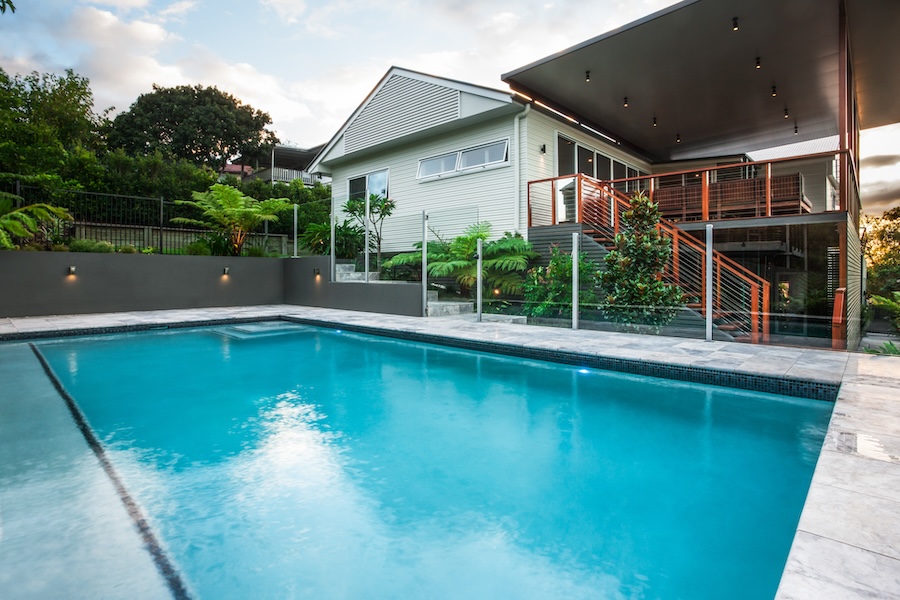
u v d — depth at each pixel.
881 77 9.73
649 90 10.30
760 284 8.30
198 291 12.55
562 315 8.70
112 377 5.80
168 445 3.58
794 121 12.05
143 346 7.86
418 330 8.14
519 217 10.51
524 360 6.61
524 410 4.48
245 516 2.52
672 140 13.55
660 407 4.50
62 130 19.48
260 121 36.34
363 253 11.89
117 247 11.71
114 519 2.47
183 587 1.92
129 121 31.22
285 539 2.30
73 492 2.79
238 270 13.24
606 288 8.13
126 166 20.75
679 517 2.53
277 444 3.61
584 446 3.56
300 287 13.49
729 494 2.78
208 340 8.45
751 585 1.94
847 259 7.39
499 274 9.89
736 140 13.48
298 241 13.89
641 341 6.93
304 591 1.90
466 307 10.51
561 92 10.37
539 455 3.40
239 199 13.52
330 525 2.44
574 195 10.73
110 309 11.17
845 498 2.15
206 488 2.86
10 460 3.26
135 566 2.06
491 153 11.08
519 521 2.48
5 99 13.66
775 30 7.91
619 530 2.39
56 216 10.85
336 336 8.90
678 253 8.16
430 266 10.38
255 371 6.16
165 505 2.64
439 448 3.54
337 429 3.97
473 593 1.89
